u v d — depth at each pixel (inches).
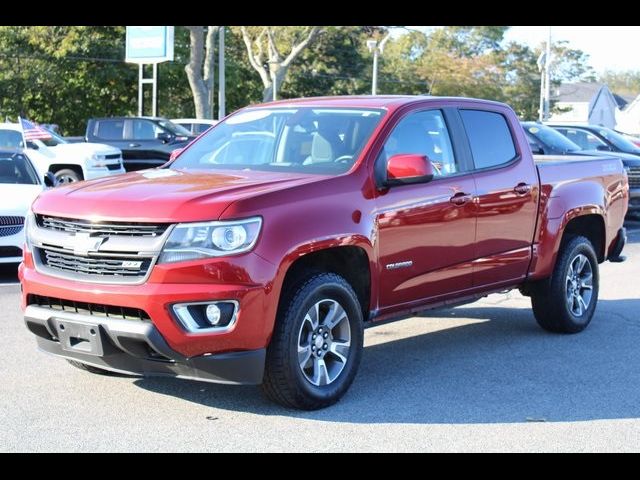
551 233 308.5
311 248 220.1
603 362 286.5
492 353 298.4
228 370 208.5
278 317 216.4
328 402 229.9
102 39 1658.5
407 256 251.8
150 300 202.5
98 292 208.4
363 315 246.8
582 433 216.4
